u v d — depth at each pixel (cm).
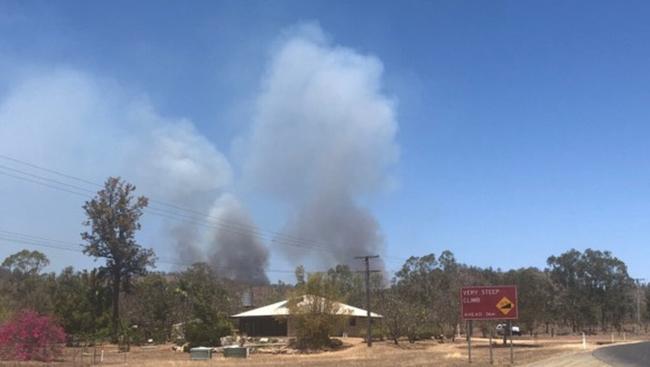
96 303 9388
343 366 4047
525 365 3803
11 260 12762
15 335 4709
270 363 4572
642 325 16288
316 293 6812
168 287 9831
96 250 9562
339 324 6862
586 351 5369
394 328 7406
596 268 15900
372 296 10825
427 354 5419
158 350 7056
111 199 9794
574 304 14938
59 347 5072
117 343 8200
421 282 13125
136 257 9769
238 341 7025
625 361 4022
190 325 7144
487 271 14025
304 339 6825
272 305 8688
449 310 8719
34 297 8538
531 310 7806
